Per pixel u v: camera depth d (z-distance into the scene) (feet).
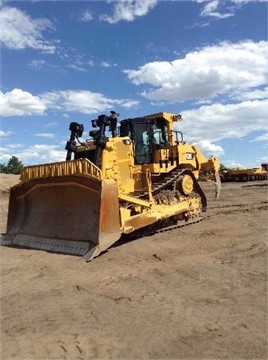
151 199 35.35
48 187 33.19
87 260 27.02
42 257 28.84
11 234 35.96
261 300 18.48
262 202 56.49
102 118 32.50
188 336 15.11
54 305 18.97
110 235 29.04
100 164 32.91
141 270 24.43
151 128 39.42
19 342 15.10
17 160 170.60
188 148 42.57
